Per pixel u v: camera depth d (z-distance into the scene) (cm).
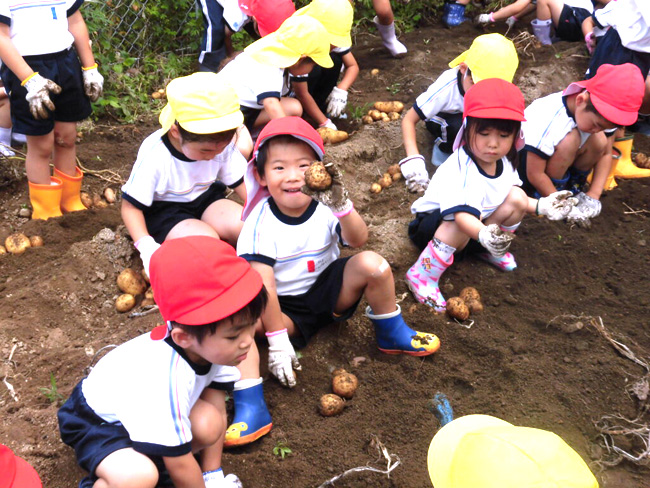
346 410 323
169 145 360
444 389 336
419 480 285
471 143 365
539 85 599
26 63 394
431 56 676
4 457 214
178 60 669
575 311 384
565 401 325
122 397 245
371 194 498
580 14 680
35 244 425
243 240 320
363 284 326
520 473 188
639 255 429
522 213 391
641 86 405
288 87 506
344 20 519
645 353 351
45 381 337
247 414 301
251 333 244
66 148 447
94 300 390
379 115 564
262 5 488
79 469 289
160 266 237
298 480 288
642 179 516
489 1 797
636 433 306
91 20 622
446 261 380
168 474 259
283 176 304
